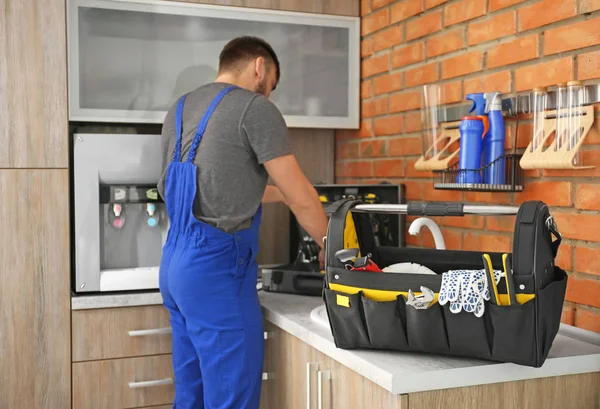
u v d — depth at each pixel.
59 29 2.38
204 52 2.71
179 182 2.09
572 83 1.79
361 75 2.95
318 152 3.17
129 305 2.46
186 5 2.66
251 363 2.08
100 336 2.44
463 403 1.50
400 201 2.62
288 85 2.84
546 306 1.45
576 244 1.86
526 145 2.02
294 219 2.94
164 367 2.52
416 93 2.55
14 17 2.33
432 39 2.45
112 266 2.55
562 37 1.87
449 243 2.40
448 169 2.16
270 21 2.79
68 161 2.41
